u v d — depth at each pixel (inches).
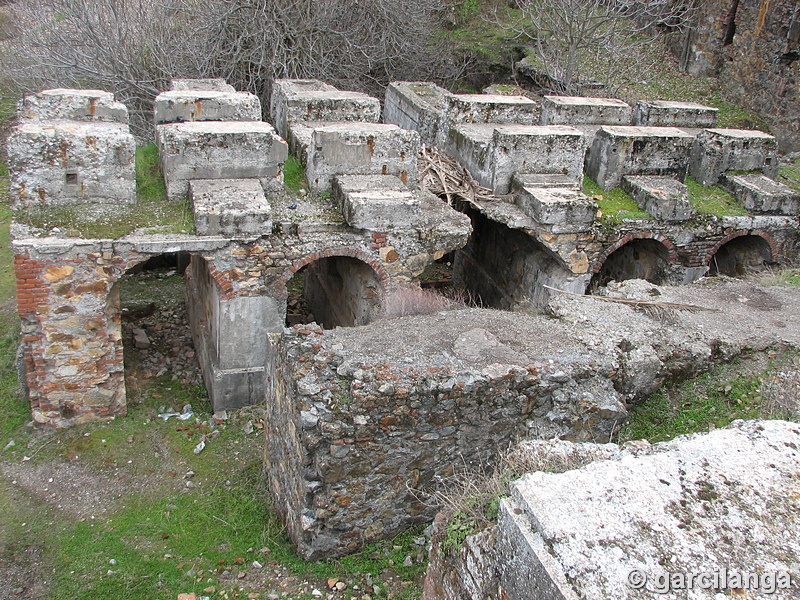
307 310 494.9
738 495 130.0
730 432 147.2
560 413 229.9
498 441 231.1
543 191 396.2
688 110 499.5
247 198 339.6
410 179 391.9
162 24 641.0
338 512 225.1
